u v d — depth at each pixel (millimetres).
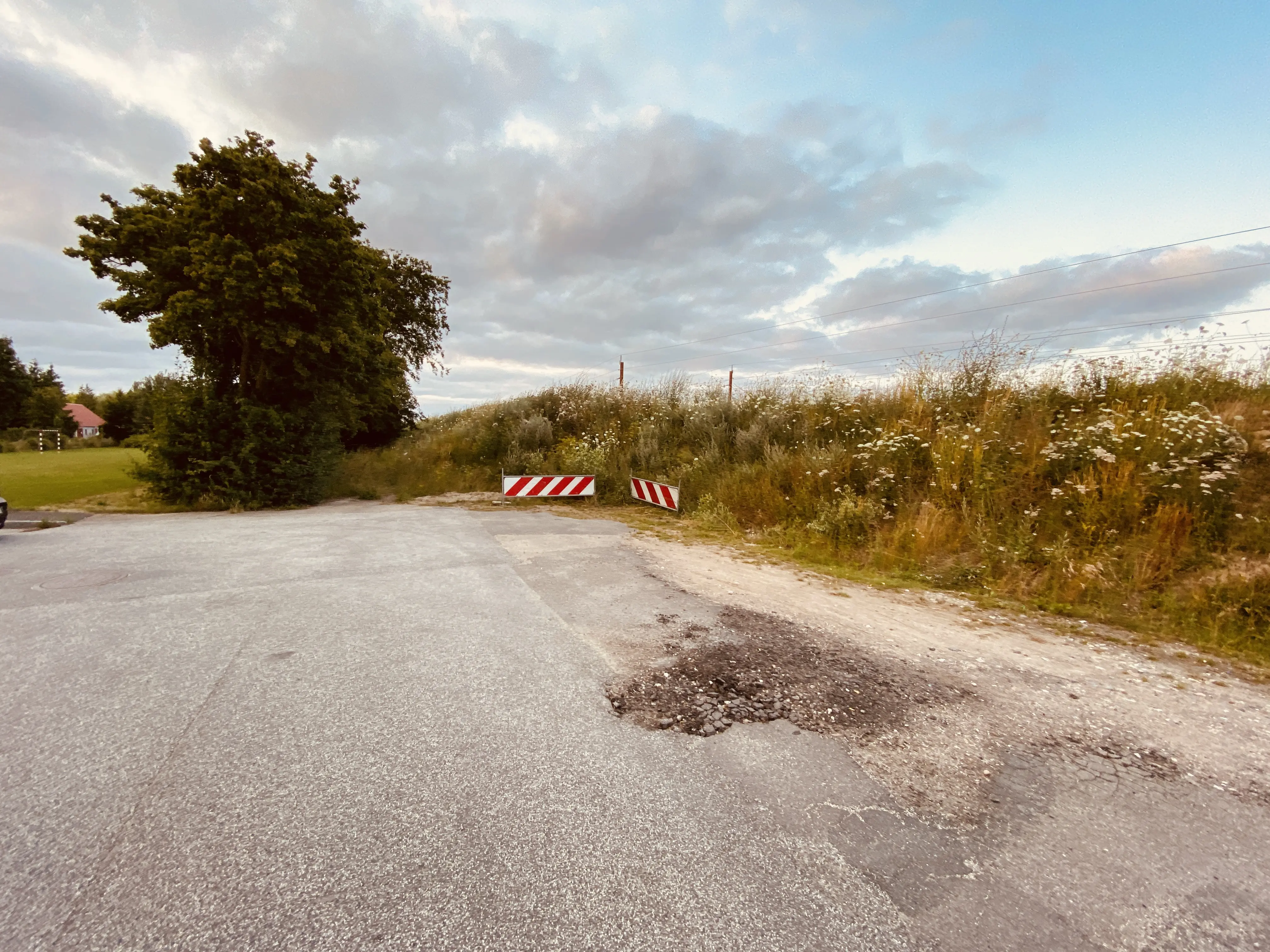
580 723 2914
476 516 10469
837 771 2588
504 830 2111
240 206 11547
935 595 5602
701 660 3760
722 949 1641
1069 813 2350
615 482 12906
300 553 6738
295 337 12008
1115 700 3422
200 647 3799
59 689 3152
